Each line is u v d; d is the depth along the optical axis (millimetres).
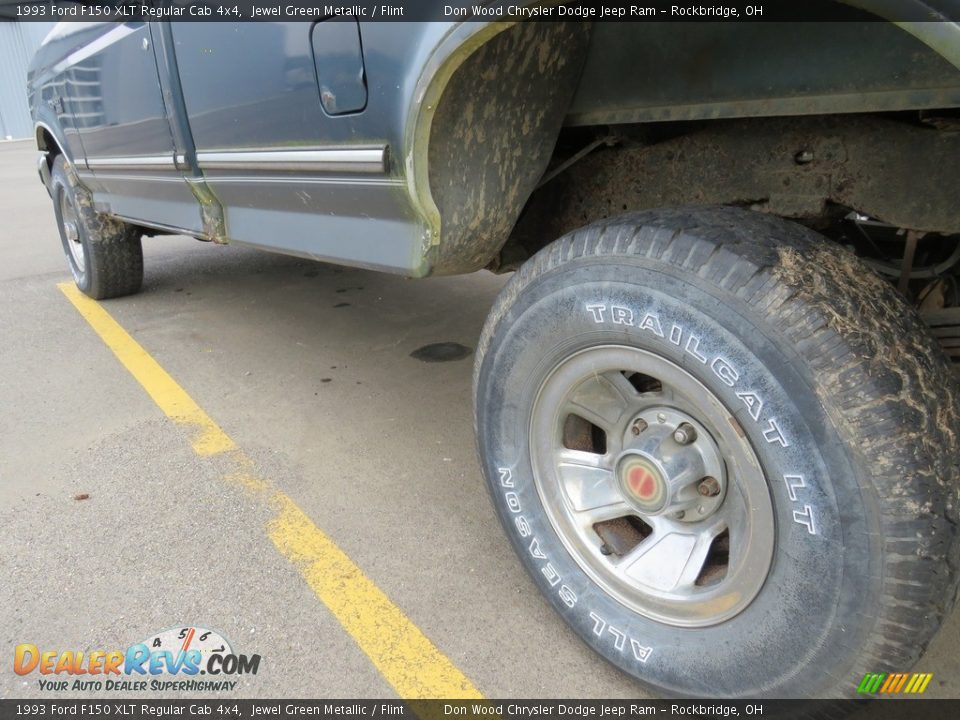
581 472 1704
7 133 29844
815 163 1632
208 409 3227
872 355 1208
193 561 2168
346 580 2068
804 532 1264
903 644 1224
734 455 1368
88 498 2523
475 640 1840
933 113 1445
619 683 1703
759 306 1254
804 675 1332
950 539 1195
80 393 3443
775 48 1341
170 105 2682
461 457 2748
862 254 2309
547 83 1678
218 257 6227
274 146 2160
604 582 1664
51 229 8414
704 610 1485
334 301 4766
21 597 2029
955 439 1241
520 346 1646
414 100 1514
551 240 2273
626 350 1470
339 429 3000
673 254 1356
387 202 1796
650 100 1590
